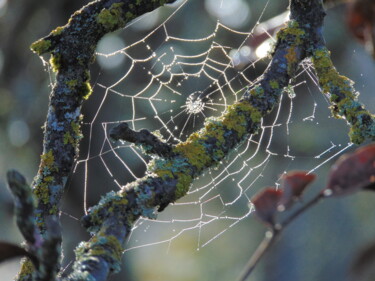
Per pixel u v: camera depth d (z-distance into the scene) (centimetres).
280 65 219
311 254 1364
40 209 208
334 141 1132
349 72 952
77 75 216
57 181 212
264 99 213
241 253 1675
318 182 1220
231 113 210
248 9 923
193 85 838
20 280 199
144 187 182
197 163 196
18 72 968
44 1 930
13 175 124
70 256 919
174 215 1625
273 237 131
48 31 930
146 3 219
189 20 954
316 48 226
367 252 136
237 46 921
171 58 911
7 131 990
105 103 878
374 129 214
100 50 889
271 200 140
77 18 216
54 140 214
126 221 172
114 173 885
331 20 837
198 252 1791
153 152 196
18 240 1002
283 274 1384
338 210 1367
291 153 1104
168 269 1798
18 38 959
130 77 902
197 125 731
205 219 1596
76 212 907
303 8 229
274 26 310
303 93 931
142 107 881
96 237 163
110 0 218
